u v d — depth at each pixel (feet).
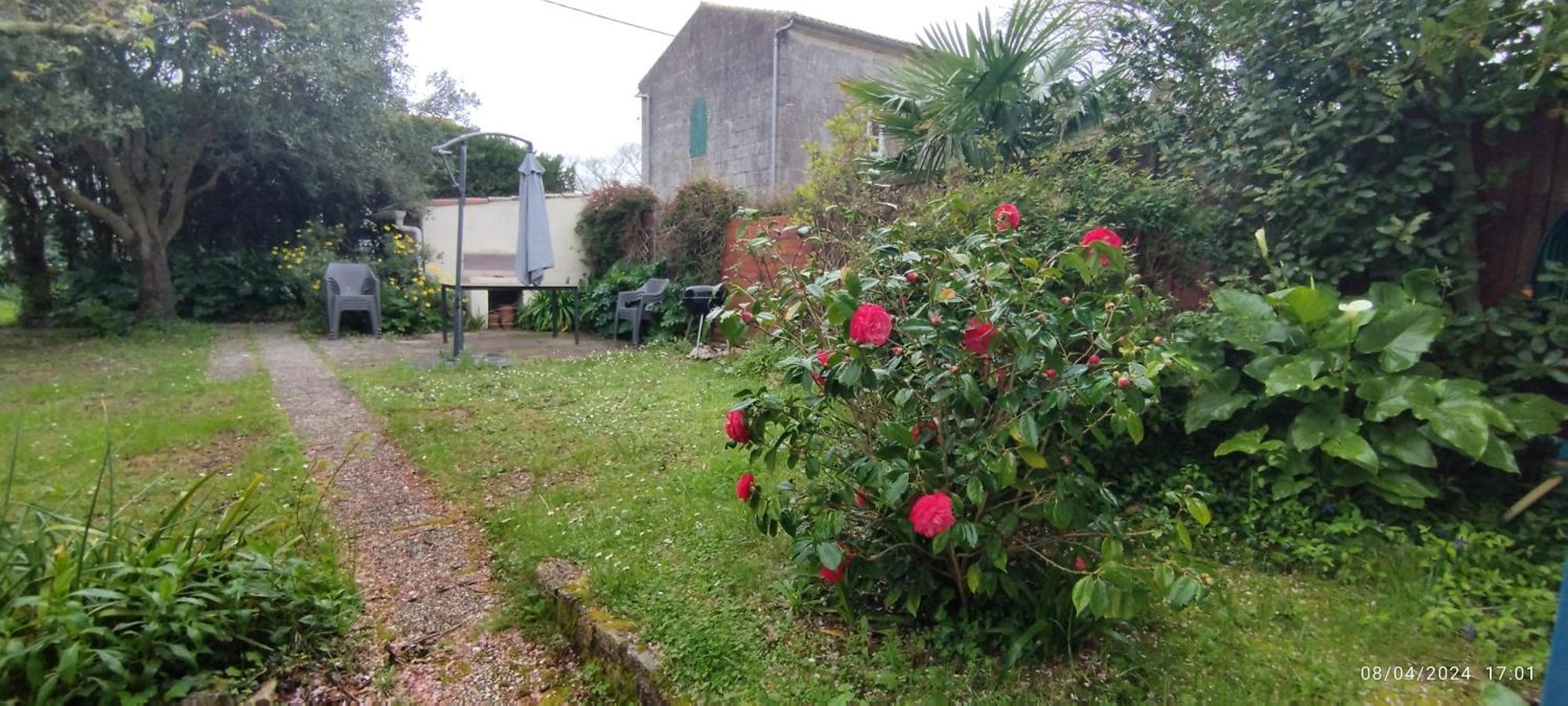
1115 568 6.01
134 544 7.25
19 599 5.90
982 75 16.76
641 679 6.93
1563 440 9.68
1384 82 10.41
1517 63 9.52
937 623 7.45
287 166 34.14
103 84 25.77
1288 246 11.56
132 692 6.02
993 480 6.46
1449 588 8.20
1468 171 10.26
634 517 10.49
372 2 31.12
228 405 16.62
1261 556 9.37
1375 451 9.33
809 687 6.62
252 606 7.12
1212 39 13.10
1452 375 10.02
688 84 47.16
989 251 7.21
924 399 6.93
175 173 31.12
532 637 8.23
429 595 8.99
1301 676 6.80
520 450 13.79
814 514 7.37
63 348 24.81
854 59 42.16
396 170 36.14
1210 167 12.89
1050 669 6.89
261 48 27.66
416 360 23.53
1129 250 12.85
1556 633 4.38
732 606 7.92
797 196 22.52
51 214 32.45
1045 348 6.36
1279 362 10.09
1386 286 10.32
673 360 23.41
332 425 15.55
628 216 33.68
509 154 56.70
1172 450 11.34
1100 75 17.26
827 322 7.06
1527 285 10.41
